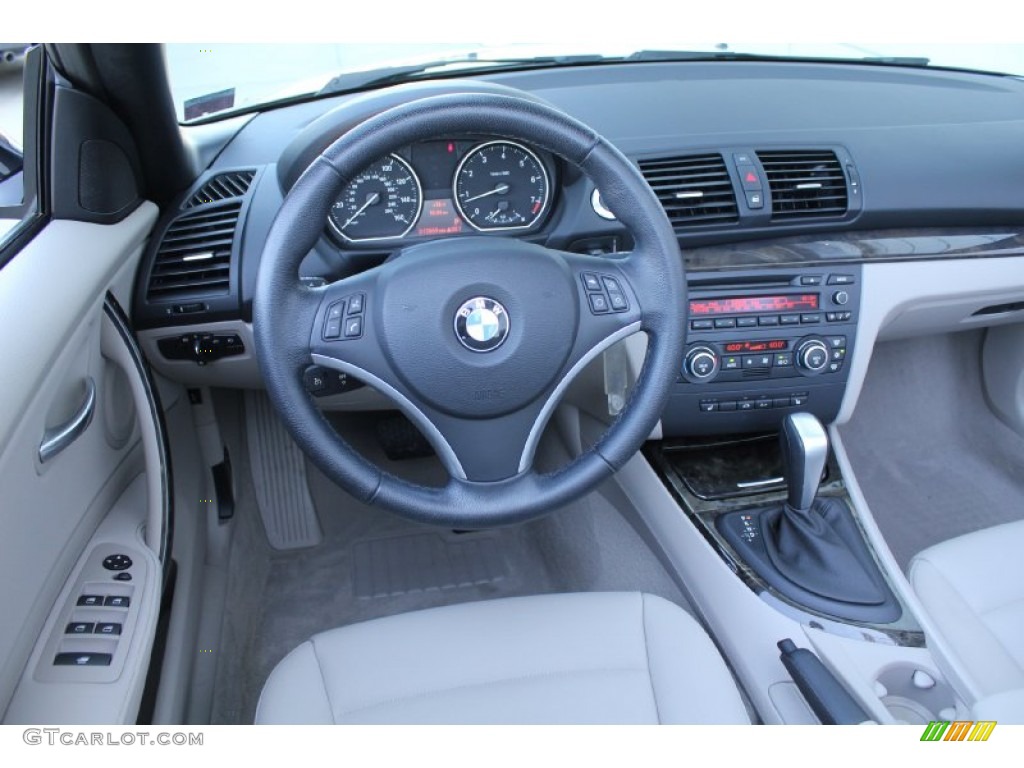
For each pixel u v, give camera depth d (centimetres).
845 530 139
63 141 111
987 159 151
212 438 164
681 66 173
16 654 89
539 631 107
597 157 93
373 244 126
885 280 142
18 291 94
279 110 157
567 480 100
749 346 140
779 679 125
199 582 144
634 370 136
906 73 181
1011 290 147
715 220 142
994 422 198
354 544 186
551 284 95
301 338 94
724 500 145
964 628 120
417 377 94
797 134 148
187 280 131
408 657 104
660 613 109
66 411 101
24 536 89
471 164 124
